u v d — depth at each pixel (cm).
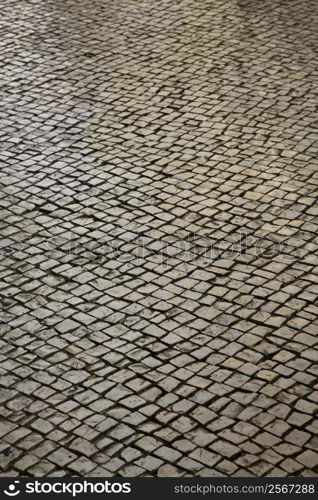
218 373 535
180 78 904
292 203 698
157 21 1043
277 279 615
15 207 702
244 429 495
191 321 579
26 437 493
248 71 912
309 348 552
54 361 548
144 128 816
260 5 1080
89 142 795
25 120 833
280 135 795
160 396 519
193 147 782
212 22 1034
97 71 924
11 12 1077
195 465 473
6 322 582
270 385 525
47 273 629
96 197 714
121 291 609
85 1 1112
